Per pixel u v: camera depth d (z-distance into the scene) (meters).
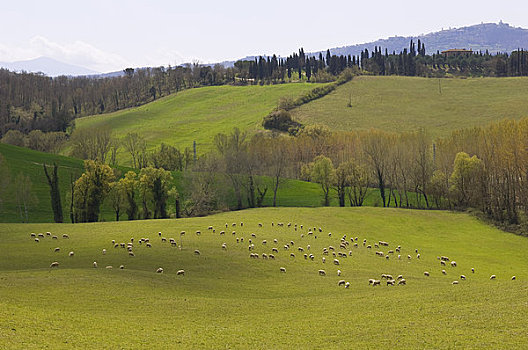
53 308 28.25
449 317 27.05
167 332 25.73
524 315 25.98
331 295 37.31
